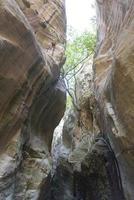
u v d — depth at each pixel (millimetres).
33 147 10812
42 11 12773
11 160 8836
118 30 10375
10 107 8992
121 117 8852
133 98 8156
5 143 8938
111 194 12203
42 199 11734
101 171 12883
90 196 13703
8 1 8414
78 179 14609
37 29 12281
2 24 8195
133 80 8016
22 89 9336
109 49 11594
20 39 8789
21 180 9820
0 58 8094
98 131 13586
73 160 15180
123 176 10445
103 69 11594
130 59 8039
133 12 8430
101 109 11062
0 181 8383
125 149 9023
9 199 9031
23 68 9180
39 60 10047
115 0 11148
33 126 11094
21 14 9016
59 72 12734
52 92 11906
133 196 10023
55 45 12867
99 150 13039
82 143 15688
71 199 14719
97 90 11477
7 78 8531
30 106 10078
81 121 16562
